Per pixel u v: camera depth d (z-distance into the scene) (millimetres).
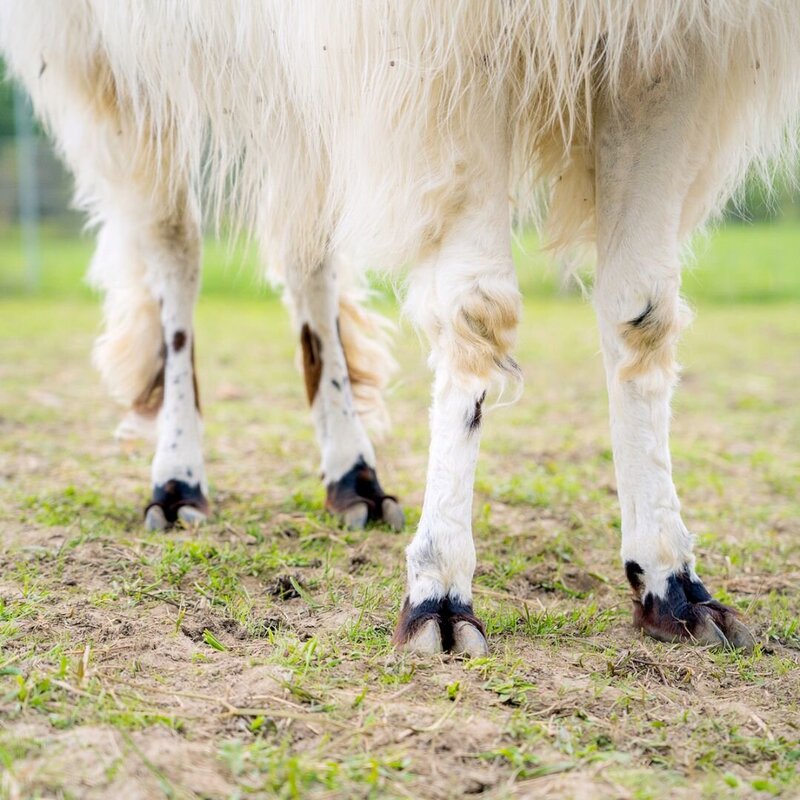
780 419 6910
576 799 2131
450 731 2391
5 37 4082
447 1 2607
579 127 3053
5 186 18547
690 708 2615
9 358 8789
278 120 3395
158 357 4395
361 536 4055
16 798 2043
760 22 2748
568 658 2902
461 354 2791
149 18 3438
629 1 2596
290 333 10695
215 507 4457
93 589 3314
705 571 3779
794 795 2213
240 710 2457
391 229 2850
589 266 3521
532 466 5410
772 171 3387
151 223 4219
